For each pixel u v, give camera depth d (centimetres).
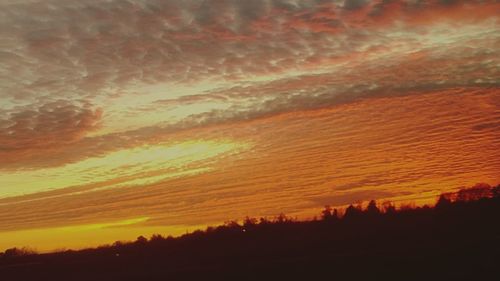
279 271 2039
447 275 1705
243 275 2041
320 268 2008
